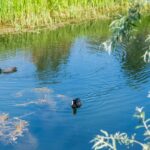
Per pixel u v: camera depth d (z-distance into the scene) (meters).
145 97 23.98
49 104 23.11
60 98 24.00
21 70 29.11
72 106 22.50
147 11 45.84
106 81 26.88
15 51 34.19
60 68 29.58
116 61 31.00
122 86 25.91
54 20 42.53
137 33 38.50
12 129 20.28
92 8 45.47
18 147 18.66
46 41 37.22
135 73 28.27
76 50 34.16
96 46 35.25
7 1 40.03
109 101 23.55
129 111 22.11
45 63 30.77
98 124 20.66
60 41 37.12
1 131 20.09
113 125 20.47
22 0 40.22
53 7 43.03
